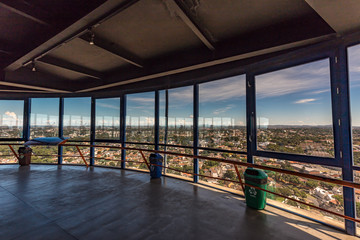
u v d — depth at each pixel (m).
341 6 1.68
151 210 2.70
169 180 4.27
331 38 2.31
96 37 2.88
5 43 3.03
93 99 5.92
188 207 2.81
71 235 2.05
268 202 2.96
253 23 2.50
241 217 2.50
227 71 3.61
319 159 2.44
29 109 6.23
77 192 3.45
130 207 2.80
